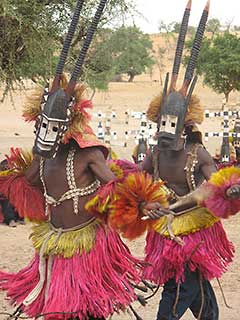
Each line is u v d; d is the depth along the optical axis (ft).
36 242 20.15
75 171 19.60
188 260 22.29
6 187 20.83
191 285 22.66
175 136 21.25
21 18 49.57
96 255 19.45
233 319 26.99
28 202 20.79
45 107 18.80
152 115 23.00
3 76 53.31
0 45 52.80
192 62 21.77
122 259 19.81
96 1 52.08
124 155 88.58
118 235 20.02
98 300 18.99
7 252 37.93
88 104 19.25
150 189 18.22
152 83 263.08
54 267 19.61
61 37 53.57
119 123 142.82
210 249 22.67
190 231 22.35
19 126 138.92
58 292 19.17
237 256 36.96
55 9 52.90
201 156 22.59
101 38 60.70
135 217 18.16
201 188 19.38
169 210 18.56
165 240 22.45
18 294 20.20
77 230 19.65
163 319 22.93
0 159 79.46
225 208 19.13
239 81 169.27
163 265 22.49
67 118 18.85
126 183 18.30
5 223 46.11
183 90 21.65
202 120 22.66
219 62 169.27
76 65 18.97
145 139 62.75
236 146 63.57
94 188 19.76
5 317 25.64
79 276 19.25
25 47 53.78
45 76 54.24
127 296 19.61
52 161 19.85
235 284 31.89
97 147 19.65
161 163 22.86
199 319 22.40
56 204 19.77
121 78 273.33
